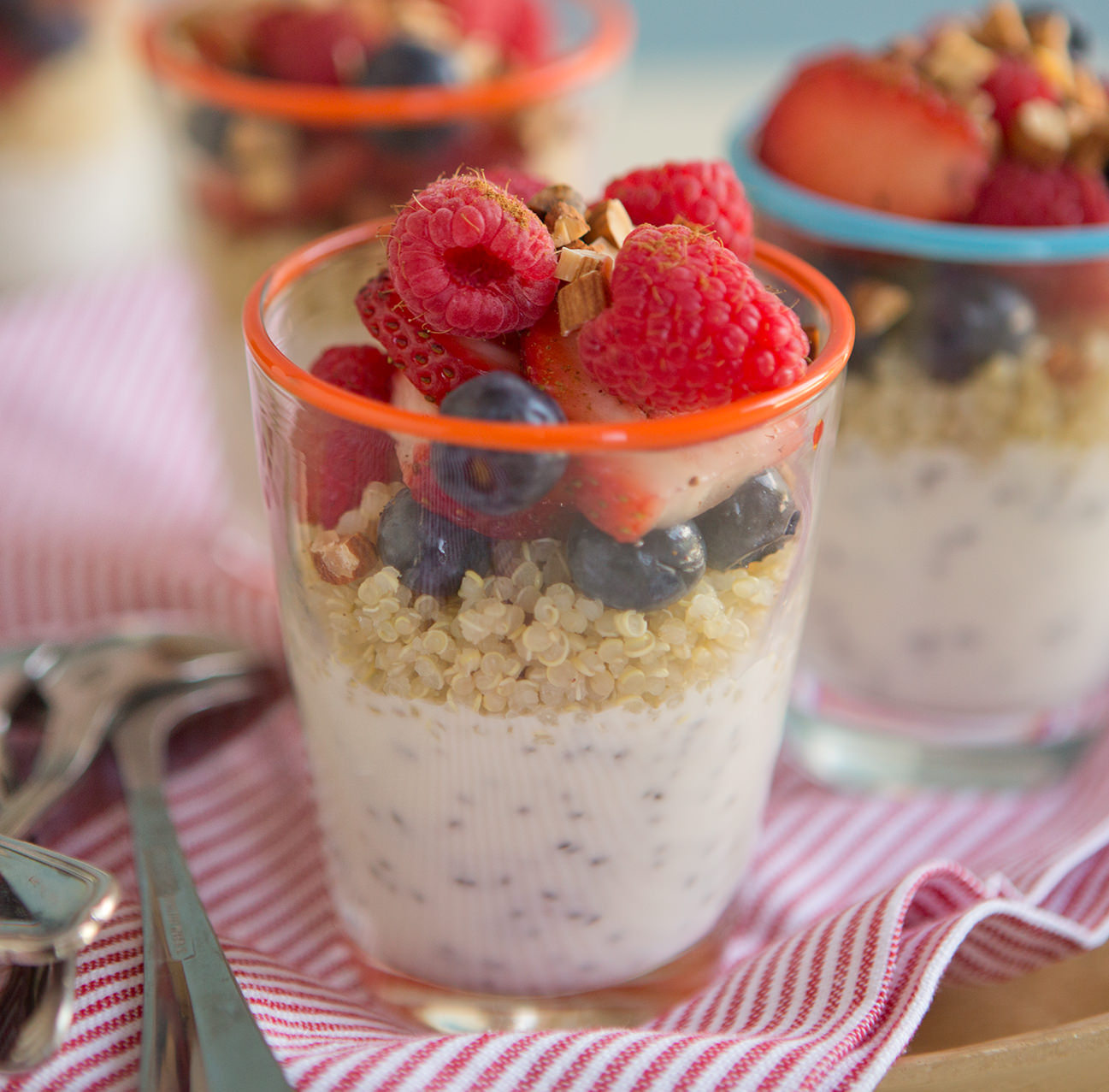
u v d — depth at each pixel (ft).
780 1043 1.23
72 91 2.33
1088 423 1.43
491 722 1.24
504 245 1.21
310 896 1.43
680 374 1.20
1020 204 1.45
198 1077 1.21
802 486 1.26
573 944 1.32
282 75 1.66
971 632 1.51
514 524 1.21
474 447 1.18
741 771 1.31
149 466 1.89
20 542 1.64
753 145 1.55
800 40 3.70
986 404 1.43
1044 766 1.56
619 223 1.28
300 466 1.24
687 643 1.24
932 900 1.35
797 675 1.58
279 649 1.58
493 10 1.79
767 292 1.22
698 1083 1.21
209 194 1.65
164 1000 1.25
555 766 1.26
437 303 1.21
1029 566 1.48
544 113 1.65
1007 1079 1.26
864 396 1.44
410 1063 1.23
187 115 1.64
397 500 1.22
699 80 3.00
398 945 1.34
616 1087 1.21
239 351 1.71
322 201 1.63
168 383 2.02
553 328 1.24
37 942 1.23
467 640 1.23
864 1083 1.22
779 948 1.33
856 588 1.51
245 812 1.49
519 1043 1.24
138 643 1.53
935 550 1.48
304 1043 1.25
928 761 1.56
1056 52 1.55
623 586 1.21
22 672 1.49
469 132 1.62
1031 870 1.38
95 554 1.63
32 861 1.27
